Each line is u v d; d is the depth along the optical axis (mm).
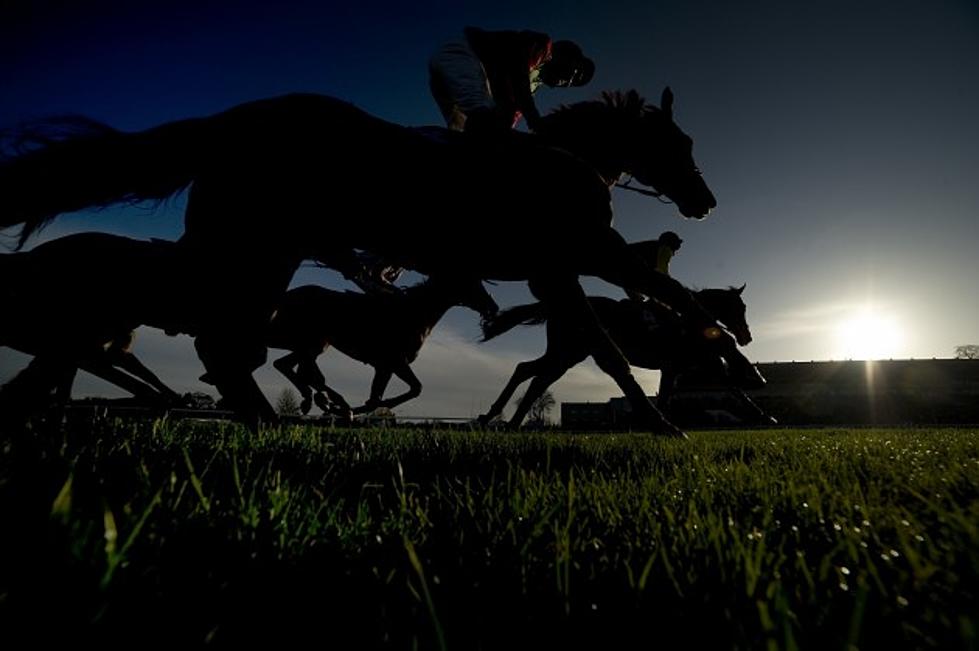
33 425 3160
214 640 791
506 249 4582
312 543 1230
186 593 913
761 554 1052
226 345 4059
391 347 11617
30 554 906
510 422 9898
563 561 1133
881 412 39969
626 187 5539
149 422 4590
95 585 841
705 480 2229
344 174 4137
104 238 4688
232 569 1040
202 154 3830
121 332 4648
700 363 11000
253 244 4047
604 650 835
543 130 5035
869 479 2354
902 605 899
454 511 1658
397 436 5043
